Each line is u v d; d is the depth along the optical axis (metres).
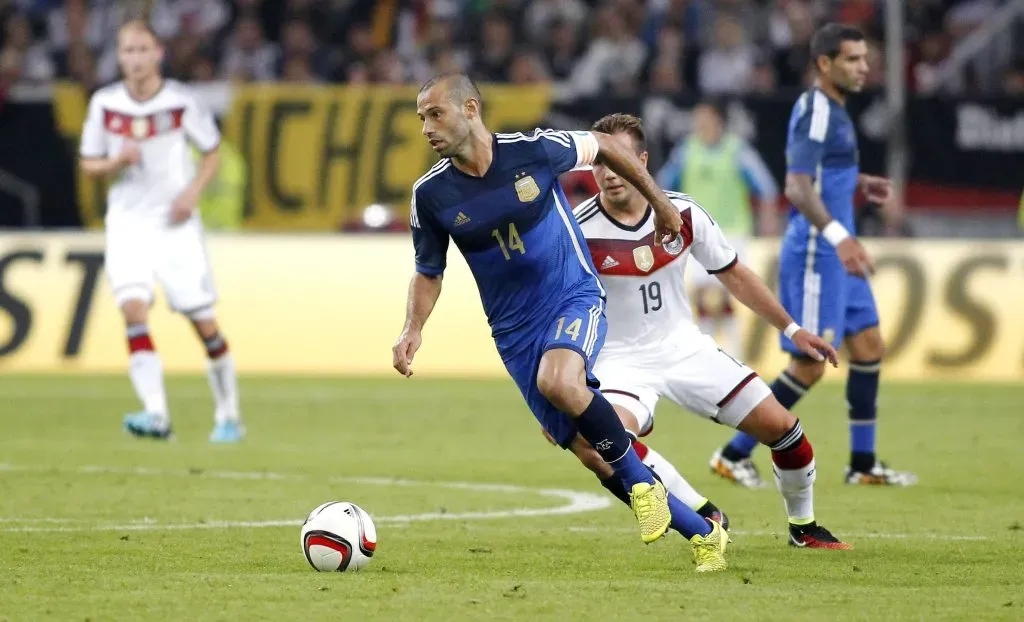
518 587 21.16
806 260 34.62
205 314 43.12
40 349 64.12
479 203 22.62
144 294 42.56
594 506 30.95
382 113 70.06
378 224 68.31
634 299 26.20
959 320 62.78
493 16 80.06
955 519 29.25
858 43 34.06
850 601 20.25
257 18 84.62
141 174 42.56
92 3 84.31
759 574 22.66
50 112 70.88
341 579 21.92
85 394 55.94
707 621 18.78
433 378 63.66
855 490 33.94
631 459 22.16
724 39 78.50
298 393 57.62
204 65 78.62
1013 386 60.31
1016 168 69.88
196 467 37.28
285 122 70.19
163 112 42.53
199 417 49.94
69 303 64.44
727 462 34.78
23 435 44.31
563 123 69.44
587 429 21.98
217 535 26.52
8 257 64.81
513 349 23.06
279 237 65.75
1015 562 23.92
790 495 25.38
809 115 33.97
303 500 31.39
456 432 45.97
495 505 31.05
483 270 23.00
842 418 50.47
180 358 64.50
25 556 24.09
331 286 65.25
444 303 65.06
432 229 23.23
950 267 63.06
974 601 20.28
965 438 44.66
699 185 63.34
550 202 22.88
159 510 29.73
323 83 79.69
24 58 83.00
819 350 25.12
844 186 34.53
